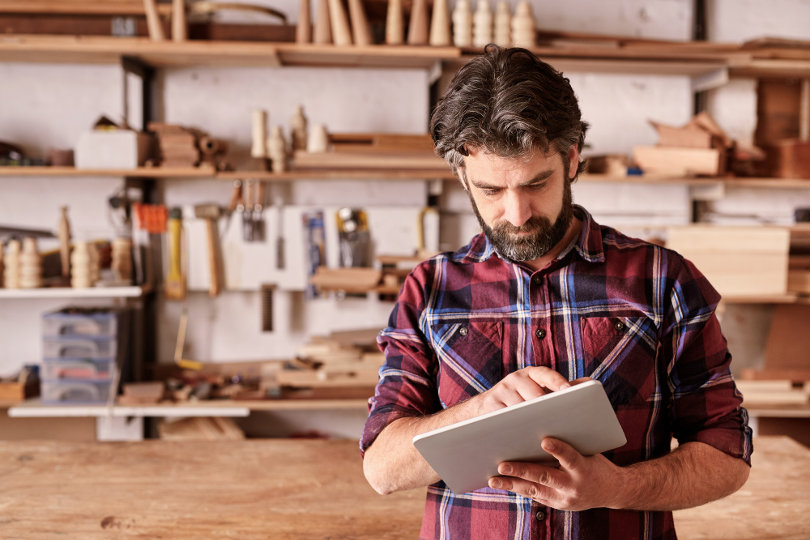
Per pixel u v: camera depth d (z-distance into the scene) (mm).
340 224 3285
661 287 1087
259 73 3316
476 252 1177
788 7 3551
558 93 982
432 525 1115
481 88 972
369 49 2947
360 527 1535
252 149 3201
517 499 1040
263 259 3291
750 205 3570
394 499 1689
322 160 3033
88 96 3250
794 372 3250
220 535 1485
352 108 3359
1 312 3314
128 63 3014
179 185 3305
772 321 3365
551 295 1104
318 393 3070
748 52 3109
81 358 2977
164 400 3010
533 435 900
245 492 1718
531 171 981
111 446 2043
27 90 3232
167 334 3367
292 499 1680
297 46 2912
